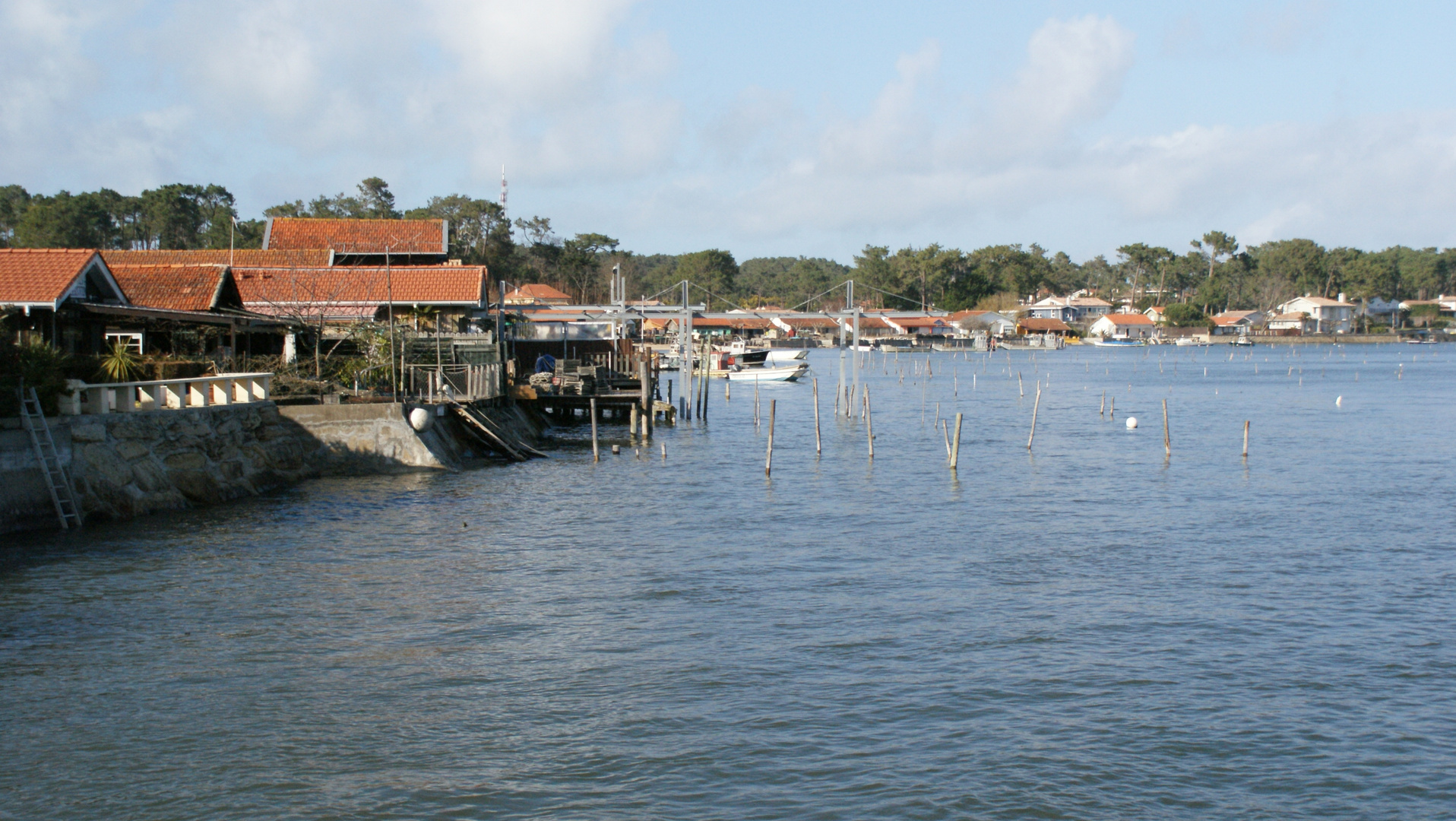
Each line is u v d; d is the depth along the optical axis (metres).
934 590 25.70
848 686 19.27
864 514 35.84
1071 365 156.62
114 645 20.86
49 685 18.81
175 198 137.75
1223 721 17.84
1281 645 21.64
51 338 34.50
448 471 42.47
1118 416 75.94
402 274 60.50
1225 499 39.16
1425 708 18.45
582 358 83.56
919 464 49.09
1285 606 24.47
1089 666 20.38
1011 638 22.00
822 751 16.64
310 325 49.00
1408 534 32.59
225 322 42.97
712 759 16.34
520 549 29.66
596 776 15.77
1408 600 25.00
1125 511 36.72
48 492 29.56
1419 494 40.34
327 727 17.31
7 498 28.77
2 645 20.72
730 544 30.80
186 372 37.66
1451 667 20.42
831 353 193.50
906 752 16.62
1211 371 139.12
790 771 15.98
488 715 17.83
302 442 41.09
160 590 24.58
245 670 19.70
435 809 14.79
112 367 33.34
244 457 37.25
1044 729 17.48
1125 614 23.73
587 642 21.55
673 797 15.20
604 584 25.95
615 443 56.47
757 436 61.09
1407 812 14.97
